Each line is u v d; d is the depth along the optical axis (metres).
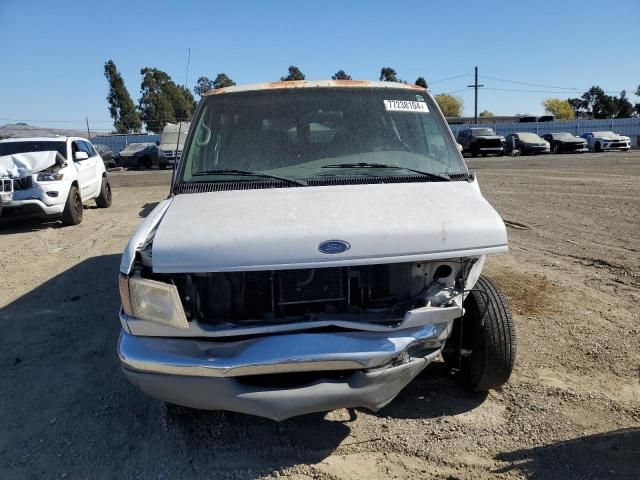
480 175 18.73
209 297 2.89
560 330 4.71
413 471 3.00
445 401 3.67
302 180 3.53
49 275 7.04
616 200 11.69
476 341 3.49
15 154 10.41
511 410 3.55
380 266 3.04
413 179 3.59
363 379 2.79
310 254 2.77
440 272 3.07
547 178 16.91
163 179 22.03
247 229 2.83
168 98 56.84
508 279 6.13
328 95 4.03
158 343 2.82
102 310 5.64
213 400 2.79
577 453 3.10
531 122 49.19
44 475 3.07
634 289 5.70
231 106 3.96
